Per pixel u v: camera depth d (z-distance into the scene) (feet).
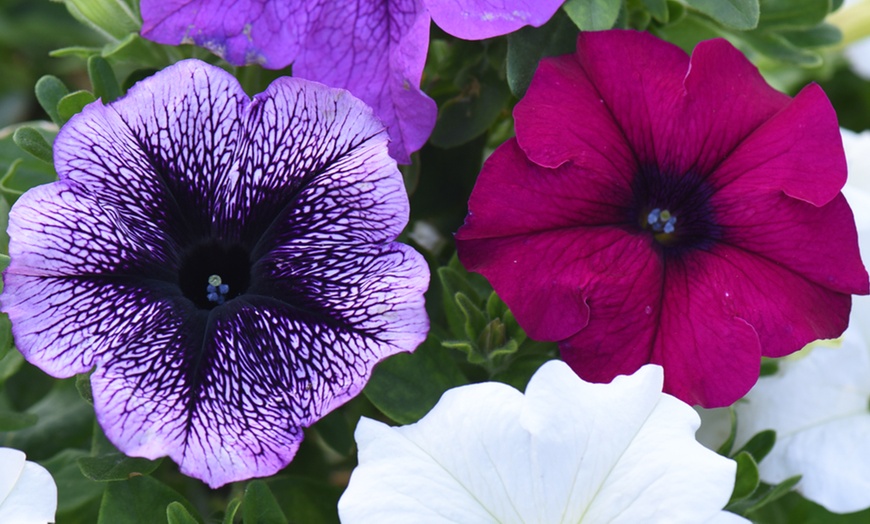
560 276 1.07
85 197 1.04
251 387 1.03
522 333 1.13
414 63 1.08
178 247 1.08
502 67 1.19
